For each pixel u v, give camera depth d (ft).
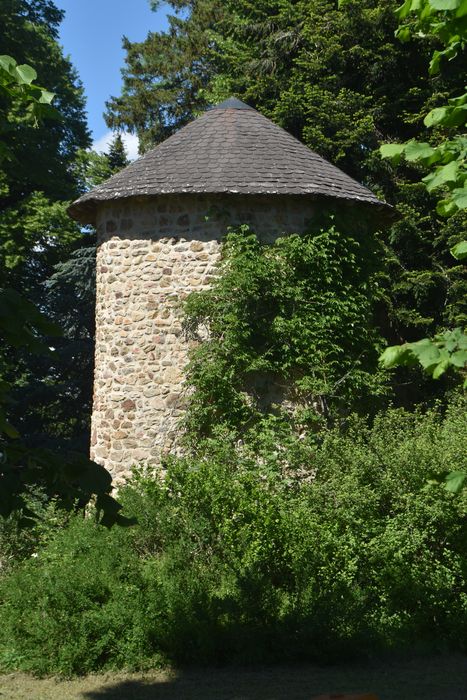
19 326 17.40
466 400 46.37
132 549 35.94
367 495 35.42
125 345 50.96
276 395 49.01
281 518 35.35
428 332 71.46
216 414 48.34
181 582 33.27
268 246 49.80
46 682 30.30
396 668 31.40
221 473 37.68
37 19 93.71
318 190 50.08
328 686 29.17
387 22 71.87
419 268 71.92
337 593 32.76
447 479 15.89
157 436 49.67
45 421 96.89
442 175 16.01
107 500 18.34
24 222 82.69
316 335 49.32
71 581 32.65
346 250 50.96
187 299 49.42
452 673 30.71
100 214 53.16
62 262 96.32
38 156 85.05
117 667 31.50
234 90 80.89
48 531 38.52
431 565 35.06
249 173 50.16
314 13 75.15
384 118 73.82
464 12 15.25
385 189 73.10
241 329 48.21
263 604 32.50
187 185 49.57
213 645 31.40
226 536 35.35
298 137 77.97
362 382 49.73
